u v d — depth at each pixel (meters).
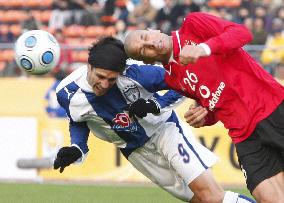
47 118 34.91
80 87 16.42
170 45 14.91
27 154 35.12
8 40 48.81
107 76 15.41
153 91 16.56
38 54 17.23
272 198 14.49
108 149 34.44
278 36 43.94
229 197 17.03
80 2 47.78
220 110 15.01
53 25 47.78
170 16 45.81
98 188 30.94
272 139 14.51
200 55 13.56
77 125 17.09
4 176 35.44
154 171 18.11
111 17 47.75
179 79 15.34
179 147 17.44
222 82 14.71
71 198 26.95
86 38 47.22
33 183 33.38
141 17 47.41
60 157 16.61
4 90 42.19
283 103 14.62
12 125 35.31
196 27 14.61
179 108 33.81
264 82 14.62
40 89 41.94
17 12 50.22
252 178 14.73
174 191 18.31
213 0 47.34
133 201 26.08
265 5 46.22
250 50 38.00
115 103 16.55
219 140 33.53
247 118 14.67
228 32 13.96
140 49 14.81
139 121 16.98
